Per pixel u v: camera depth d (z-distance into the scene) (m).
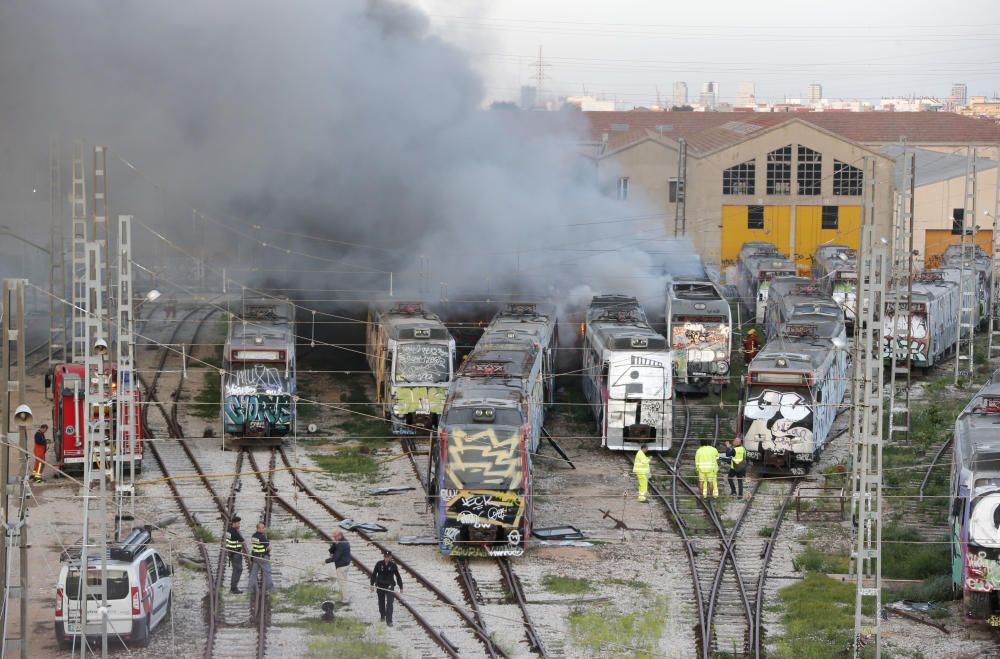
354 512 86.69
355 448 105.69
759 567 75.62
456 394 85.50
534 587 71.31
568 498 91.25
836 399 117.94
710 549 79.06
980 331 180.00
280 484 94.12
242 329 109.19
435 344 110.75
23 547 53.12
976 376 138.25
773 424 97.88
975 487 64.19
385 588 64.00
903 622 65.69
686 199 194.75
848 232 196.50
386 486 94.00
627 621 65.12
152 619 61.69
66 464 93.19
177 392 127.56
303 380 134.88
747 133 196.25
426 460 102.19
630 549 79.12
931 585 70.44
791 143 194.62
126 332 91.25
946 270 163.75
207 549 77.19
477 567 75.06
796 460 97.88
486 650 60.88
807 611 66.88
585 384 125.38
